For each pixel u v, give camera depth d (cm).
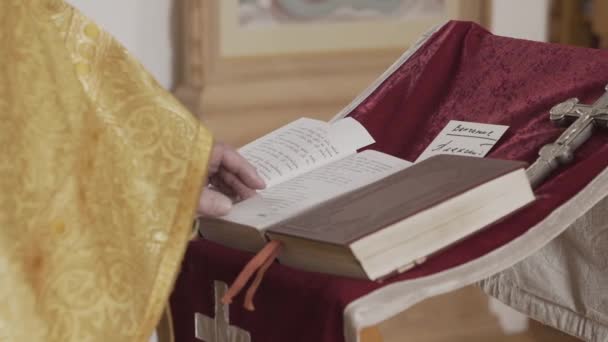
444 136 135
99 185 108
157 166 110
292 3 294
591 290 159
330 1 298
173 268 108
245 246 114
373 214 101
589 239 157
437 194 102
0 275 102
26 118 105
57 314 104
